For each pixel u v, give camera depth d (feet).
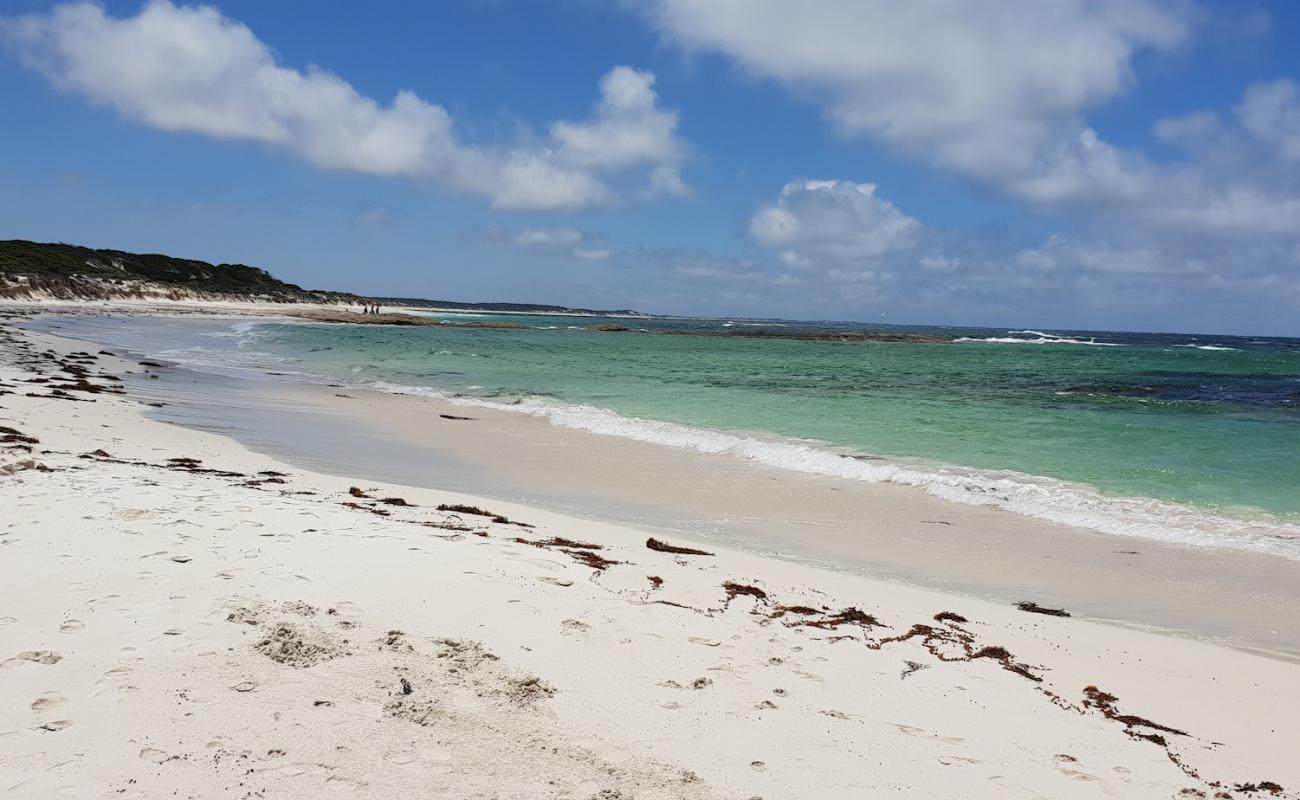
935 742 16.49
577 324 467.93
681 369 132.46
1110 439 60.13
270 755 13.01
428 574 22.08
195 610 18.01
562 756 14.14
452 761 13.50
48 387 65.00
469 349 175.32
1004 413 75.20
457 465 48.93
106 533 23.00
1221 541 35.47
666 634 20.57
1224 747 17.60
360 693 15.30
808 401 84.33
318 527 26.27
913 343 307.58
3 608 17.43
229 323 240.94
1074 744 17.08
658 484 45.16
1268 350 273.13
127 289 315.78
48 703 13.84
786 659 20.10
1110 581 30.22
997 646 22.86
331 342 175.11
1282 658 23.21
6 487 28.04
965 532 36.52
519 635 18.95
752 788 13.89
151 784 11.94
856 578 29.27
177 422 56.39
